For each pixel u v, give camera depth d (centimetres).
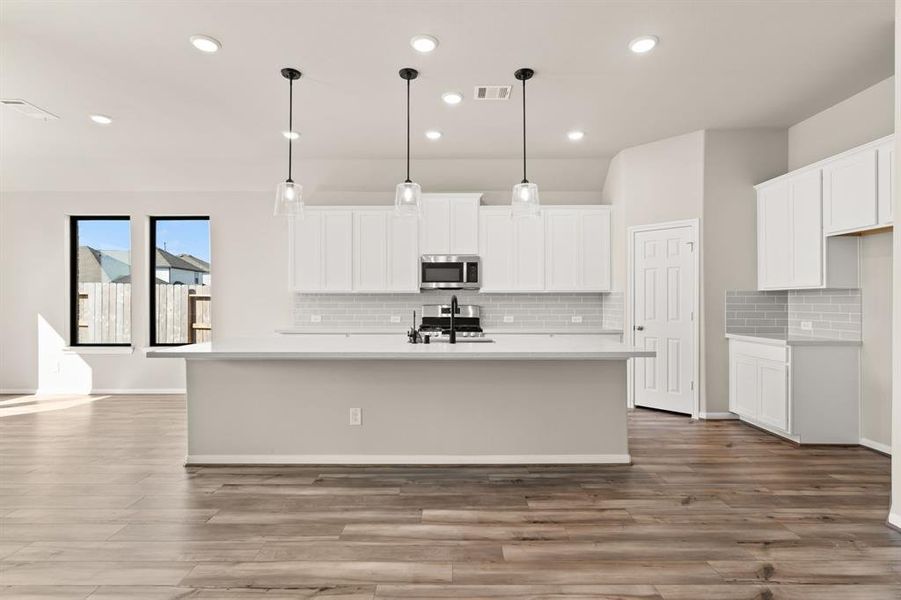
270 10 266
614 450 330
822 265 369
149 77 346
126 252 589
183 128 449
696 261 458
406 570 200
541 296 579
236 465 328
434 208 549
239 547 218
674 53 315
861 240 367
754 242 454
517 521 245
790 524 241
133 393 579
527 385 330
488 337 475
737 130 454
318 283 550
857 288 370
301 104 394
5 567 202
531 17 273
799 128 438
